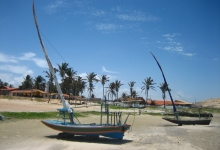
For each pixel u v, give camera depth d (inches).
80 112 1815.9
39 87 4163.4
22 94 3373.5
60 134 757.3
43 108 1797.5
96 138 737.6
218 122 1742.1
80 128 717.9
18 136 761.6
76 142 684.7
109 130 697.0
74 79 3157.0
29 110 1510.8
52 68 826.2
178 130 1148.5
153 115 2249.0
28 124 1059.3
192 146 713.0
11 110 1378.0
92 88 3688.5
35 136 777.6
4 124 1005.2
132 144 700.0
